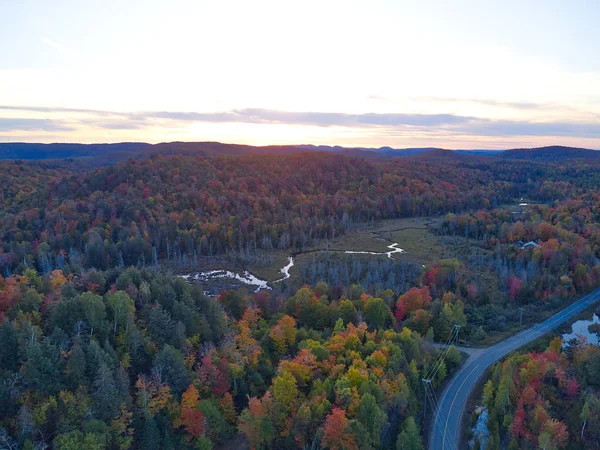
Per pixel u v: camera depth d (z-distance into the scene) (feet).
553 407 274.36
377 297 426.51
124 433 252.01
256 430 257.34
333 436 234.99
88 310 298.15
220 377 291.58
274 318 398.21
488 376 331.36
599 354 297.94
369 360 297.12
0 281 379.96
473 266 617.21
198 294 369.30
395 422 266.36
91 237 655.76
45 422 232.94
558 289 483.10
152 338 308.60
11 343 264.93
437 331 388.98
